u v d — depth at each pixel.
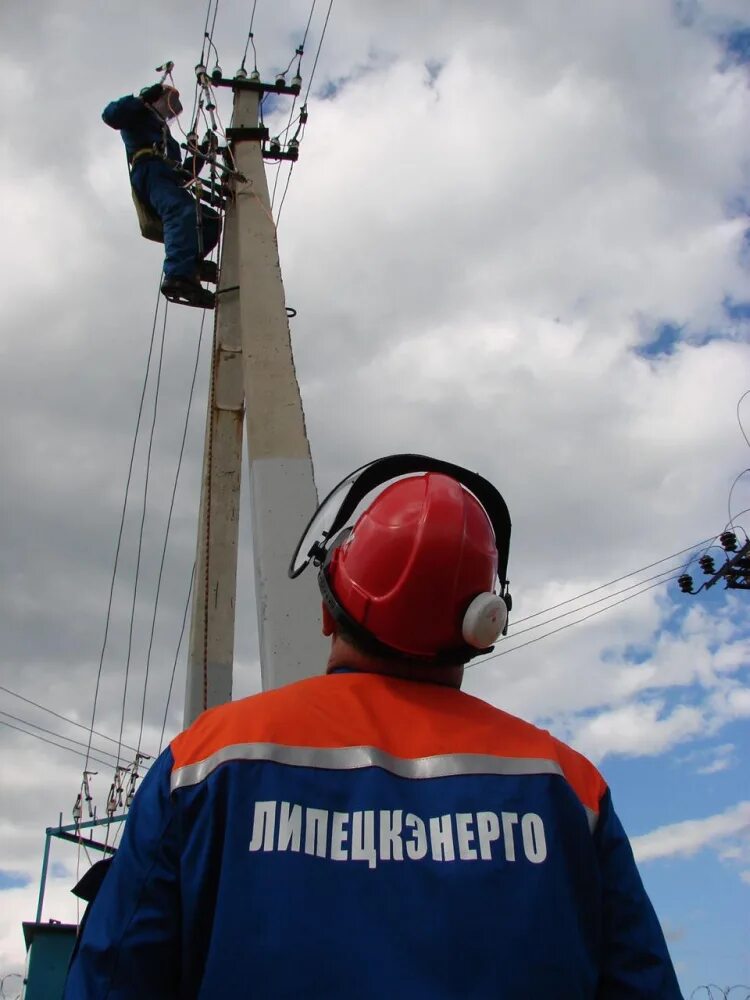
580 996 1.23
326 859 1.26
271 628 4.03
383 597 1.67
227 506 6.34
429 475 1.84
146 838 1.32
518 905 1.25
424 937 1.20
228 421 6.47
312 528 2.14
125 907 1.29
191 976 1.25
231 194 6.75
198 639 6.06
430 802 1.34
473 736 1.46
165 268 7.01
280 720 1.41
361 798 1.32
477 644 1.66
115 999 1.25
